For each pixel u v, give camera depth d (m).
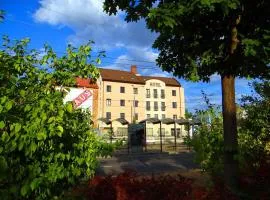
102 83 79.31
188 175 12.09
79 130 4.46
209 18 5.45
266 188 5.75
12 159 3.21
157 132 75.25
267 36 4.88
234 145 5.93
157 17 4.65
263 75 5.85
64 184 3.92
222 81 6.11
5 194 3.11
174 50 6.07
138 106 83.06
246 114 10.38
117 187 5.36
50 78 4.90
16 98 3.63
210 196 4.98
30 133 3.18
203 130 9.53
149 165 22.77
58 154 3.56
